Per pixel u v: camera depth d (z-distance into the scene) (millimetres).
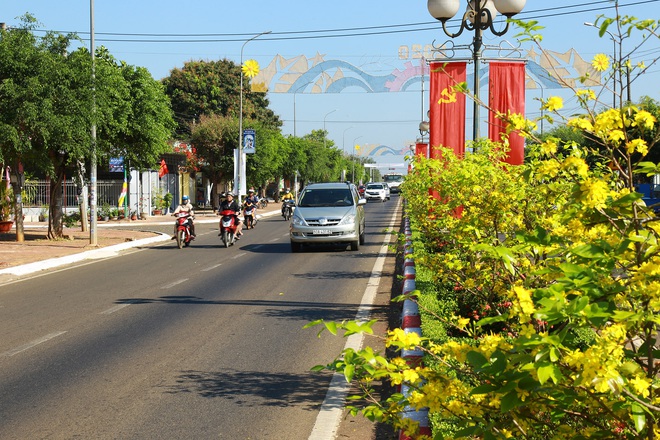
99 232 33844
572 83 4215
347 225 22859
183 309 12570
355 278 16344
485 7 15156
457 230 8641
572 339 2863
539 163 3930
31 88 22078
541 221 7855
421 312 9109
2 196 35031
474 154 11414
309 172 92438
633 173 3693
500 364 2811
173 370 8328
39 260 20719
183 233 25922
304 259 20891
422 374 3334
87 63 23703
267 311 12195
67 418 6598
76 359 8938
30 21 23734
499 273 7996
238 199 49312
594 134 3799
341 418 6512
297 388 7508
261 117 91938
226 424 6387
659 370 3262
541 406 2990
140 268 19391
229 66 84438
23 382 7879
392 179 115375
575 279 2934
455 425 5105
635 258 3270
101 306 13047
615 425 3439
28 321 11656
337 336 10008
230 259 21406
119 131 31312
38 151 24250
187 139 67062
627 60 3945
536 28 3980
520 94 17641
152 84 34094
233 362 8672
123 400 7145
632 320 2723
